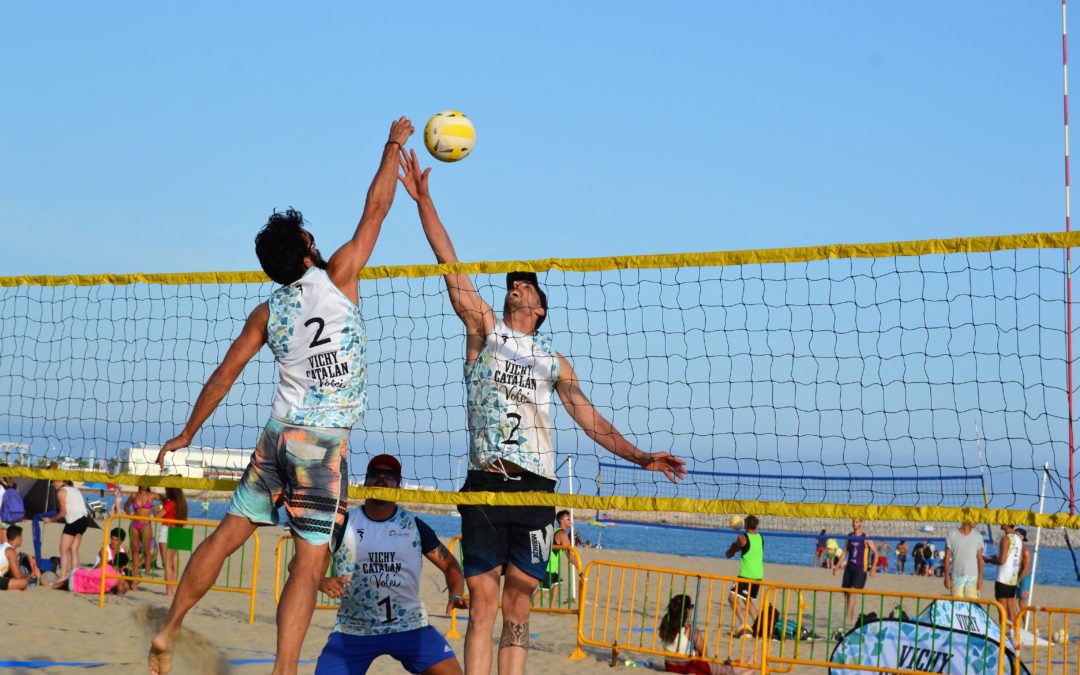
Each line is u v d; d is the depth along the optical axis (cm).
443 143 478
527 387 445
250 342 379
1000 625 620
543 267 482
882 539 2944
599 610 1234
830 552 2756
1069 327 459
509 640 449
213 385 382
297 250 380
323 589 459
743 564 1045
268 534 2284
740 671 792
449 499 449
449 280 479
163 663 377
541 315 467
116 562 1154
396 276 494
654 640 848
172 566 1169
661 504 442
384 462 480
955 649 646
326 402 370
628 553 3250
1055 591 2023
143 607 450
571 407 452
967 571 1084
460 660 806
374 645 467
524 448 444
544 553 450
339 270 384
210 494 5956
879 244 460
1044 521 414
